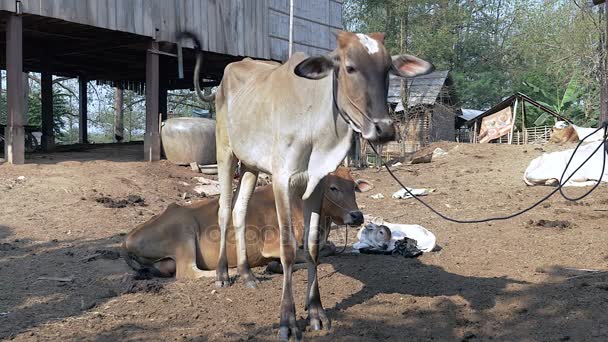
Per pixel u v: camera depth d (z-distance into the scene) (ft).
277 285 18.67
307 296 15.64
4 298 17.35
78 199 30.37
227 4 47.67
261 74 17.52
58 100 109.29
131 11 41.14
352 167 57.93
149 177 37.27
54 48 51.75
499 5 153.79
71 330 14.96
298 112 14.33
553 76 111.65
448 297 16.99
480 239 24.23
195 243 19.93
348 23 120.78
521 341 13.93
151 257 19.67
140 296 17.58
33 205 28.73
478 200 34.60
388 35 113.70
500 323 15.02
